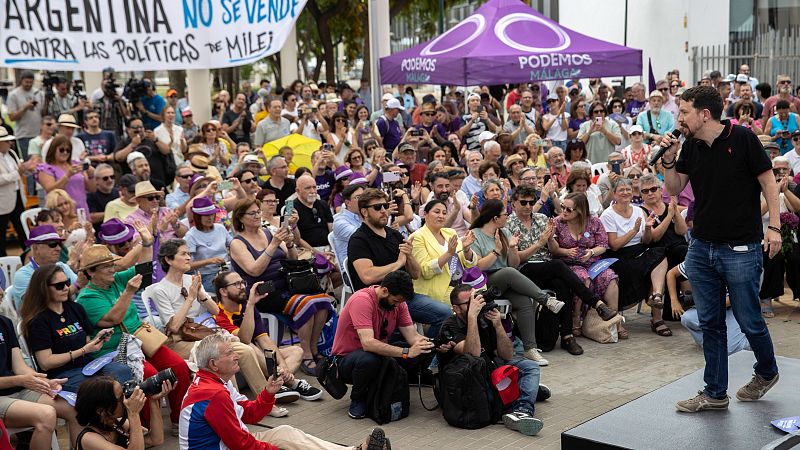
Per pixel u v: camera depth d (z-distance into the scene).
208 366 5.14
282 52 21.12
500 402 6.50
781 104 13.80
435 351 6.84
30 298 6.04
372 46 14.41
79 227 8.23
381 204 7.56
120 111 14.16
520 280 7.98
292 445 5.45
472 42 13.63
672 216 9.09
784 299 10.16
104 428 5.29
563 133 14.89
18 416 5.57
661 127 14.50
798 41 21.31
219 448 5.05
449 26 33.31
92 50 11.52
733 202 5.11
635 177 10.48
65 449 6.23
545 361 7.96
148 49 11.85
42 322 6.00
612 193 10.52
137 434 5.22
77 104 14.96
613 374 7.67
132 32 11.73
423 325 7.82
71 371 6.05
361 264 7.49
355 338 6.73
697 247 5.33
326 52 29.52
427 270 7.64
